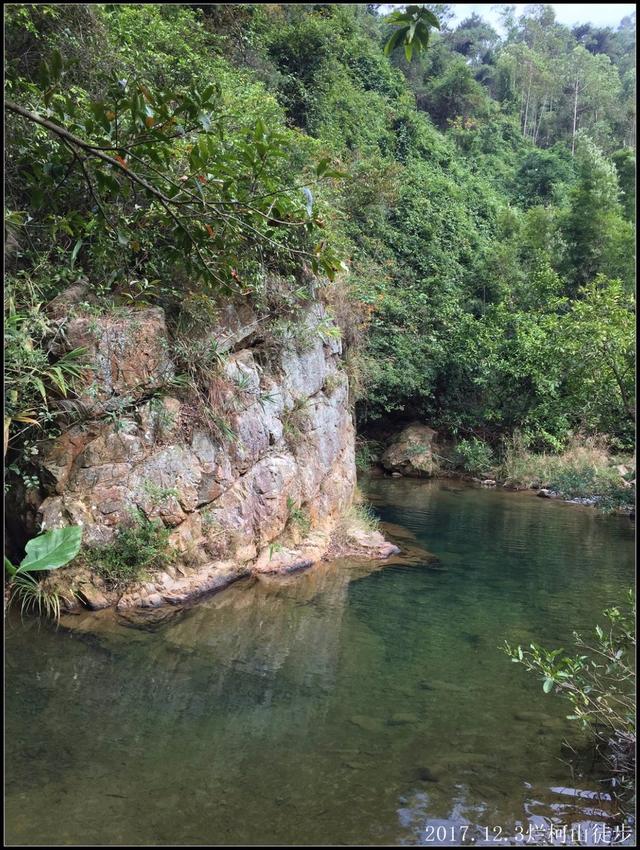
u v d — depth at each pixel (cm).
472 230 1962
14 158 446
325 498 744
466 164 2469
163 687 355
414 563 679
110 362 525
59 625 440
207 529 561
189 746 294
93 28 563
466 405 1583
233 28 1135
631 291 1339
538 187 2592
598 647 452
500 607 539
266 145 316
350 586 582
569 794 272
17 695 333
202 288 589
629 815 258
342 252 866
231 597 527
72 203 479
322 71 1488
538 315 1564
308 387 740
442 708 347
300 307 720
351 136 1622
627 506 1066
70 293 516
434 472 1462
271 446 655
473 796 267
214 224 336
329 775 277
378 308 1369
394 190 1459
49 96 300
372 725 324
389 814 252
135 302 556
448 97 2697
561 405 1395
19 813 240
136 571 501
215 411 585
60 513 488
